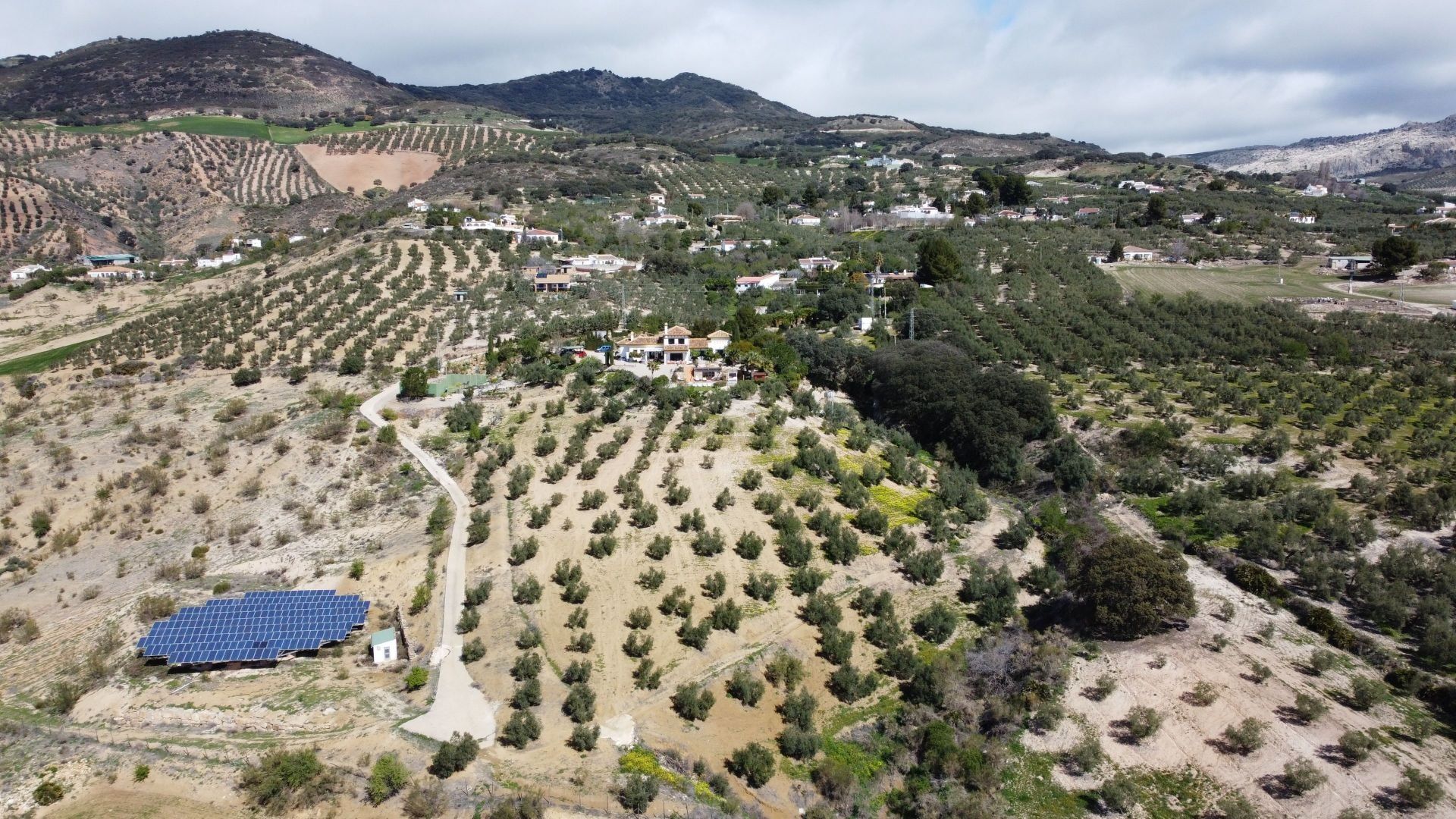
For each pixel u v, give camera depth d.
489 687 53.50
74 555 73.19
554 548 68.25
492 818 42.47
